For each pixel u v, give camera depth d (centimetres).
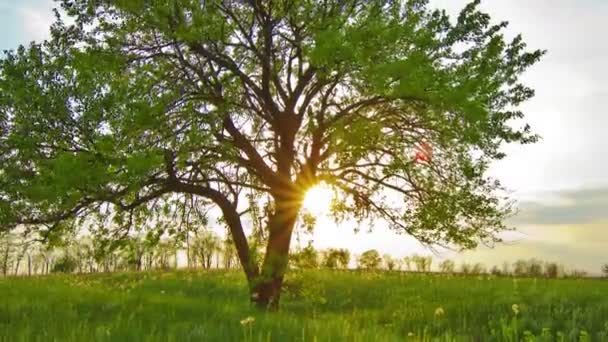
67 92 1215
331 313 1416
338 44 1124
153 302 1212
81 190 1153
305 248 1510
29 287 1552
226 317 959
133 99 1290
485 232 1570
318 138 1531
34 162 1216
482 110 1175
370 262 2834
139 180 1217
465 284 2047
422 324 1178
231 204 1520
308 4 1388
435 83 1200
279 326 815
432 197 1567
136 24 1352
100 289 1598
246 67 1556
